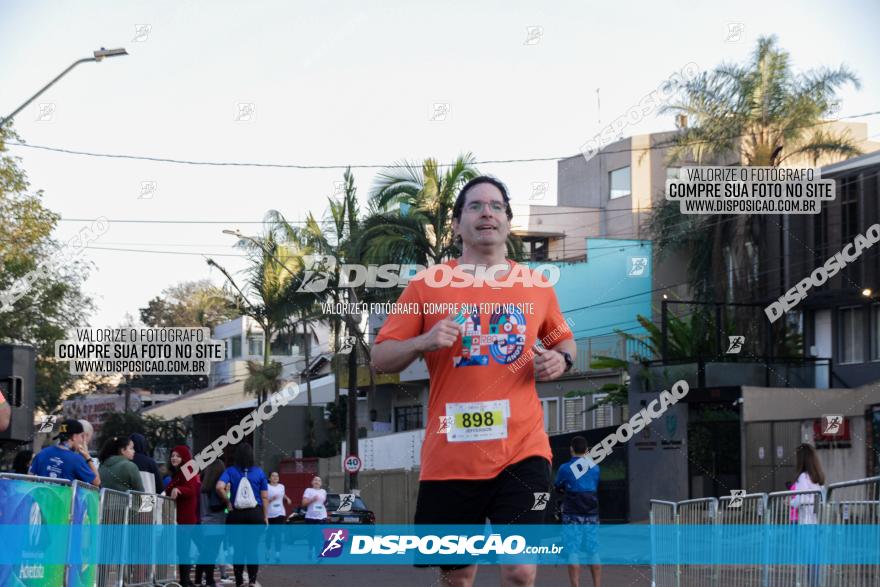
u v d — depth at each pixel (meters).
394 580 16.09
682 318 38.09
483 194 5.18
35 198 30.89
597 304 39.44
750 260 31.84
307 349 42.19
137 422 49.78
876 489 5.61
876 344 28.23
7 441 10.52
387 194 30.58
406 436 37.53
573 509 12.02
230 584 15.52
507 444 4.98
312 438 43.56
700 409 27.41
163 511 12.66
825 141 34.09
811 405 25.17
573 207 45.59
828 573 6.15
